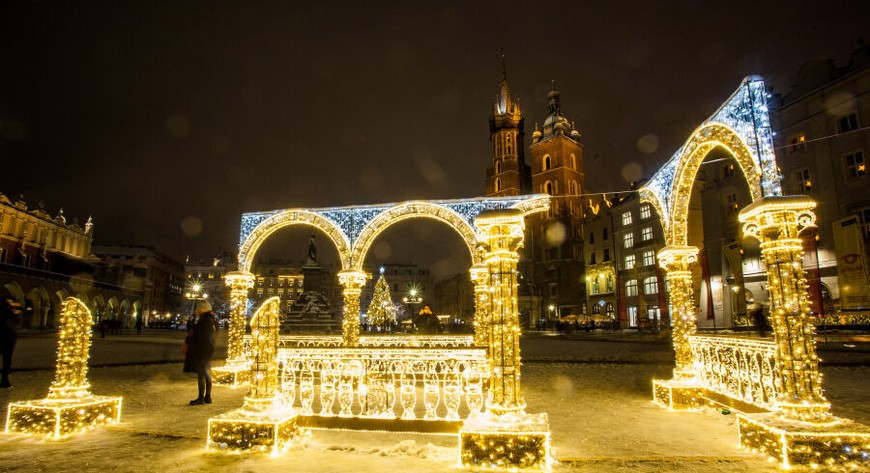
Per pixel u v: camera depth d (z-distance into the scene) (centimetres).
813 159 2995
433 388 950
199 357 897
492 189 9300
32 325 4622
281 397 755
